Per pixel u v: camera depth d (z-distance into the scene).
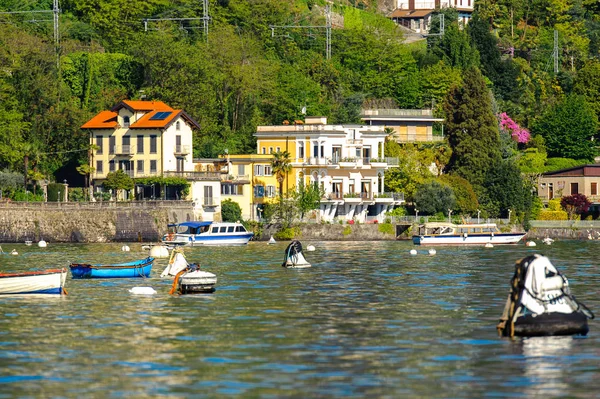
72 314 172.75
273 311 176.75
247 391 122.56
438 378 127.81
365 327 160.38
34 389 123.69
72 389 123.56
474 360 136.62
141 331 156.88
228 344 147.00
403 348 144.00
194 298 193.62
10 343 147.88
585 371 130.62
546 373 129.88
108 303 185.88
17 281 196.50
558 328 150.25
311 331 157.00
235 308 180.25
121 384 125.62
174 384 125.38
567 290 152.62
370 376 128.88
